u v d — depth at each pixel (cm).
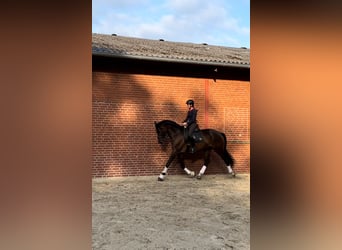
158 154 1057
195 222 548
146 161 1043
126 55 985
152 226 523
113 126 1011
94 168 993
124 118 1022
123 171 1019
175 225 529
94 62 996
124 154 1020
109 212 611
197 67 1096
